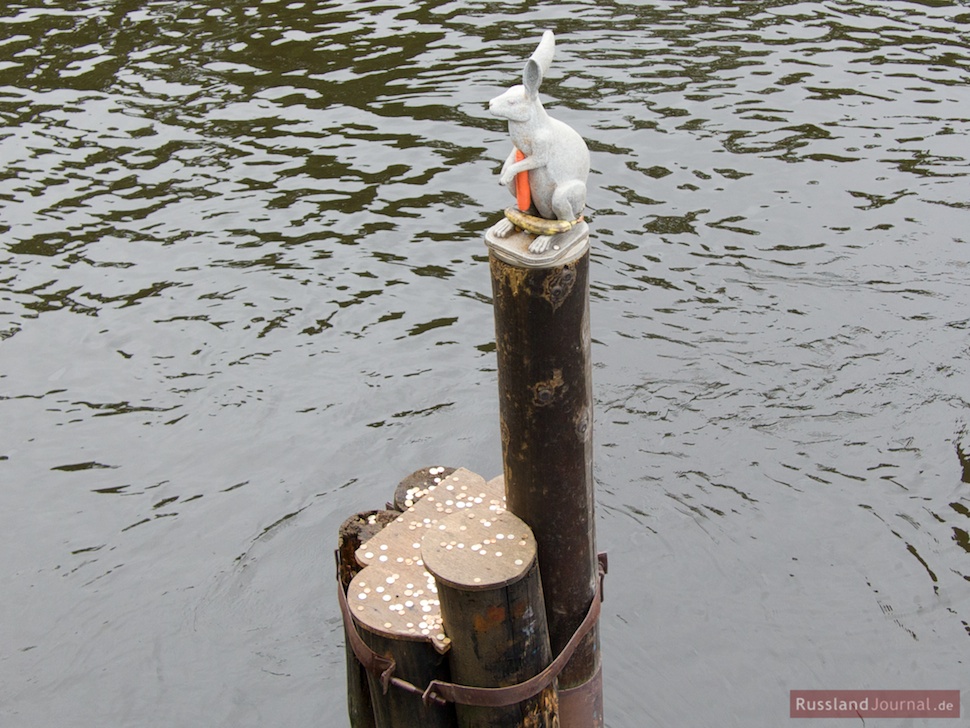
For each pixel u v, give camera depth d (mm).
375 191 12211
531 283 4398
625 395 9578
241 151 13023
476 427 9320
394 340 10258
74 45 15570
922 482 8688
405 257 11250
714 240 11359
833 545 8172
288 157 12852
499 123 13250
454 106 13617
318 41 15375
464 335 10297
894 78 13969
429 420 9406
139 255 11453
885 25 15289
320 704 7211
